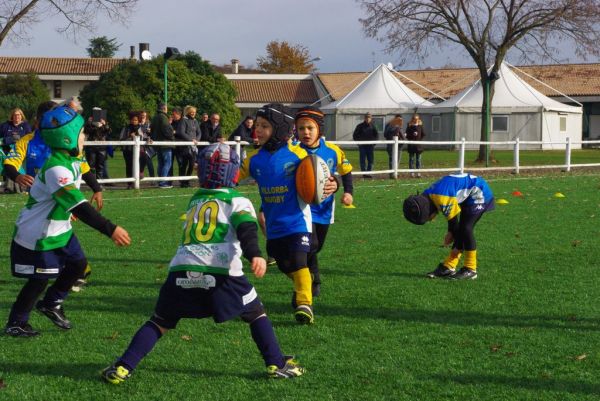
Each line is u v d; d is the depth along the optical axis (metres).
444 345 5.86
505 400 4.71
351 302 7.26
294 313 6.74
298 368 5.16
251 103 63.19
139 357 4.94
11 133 15.98
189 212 4.93
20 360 5.47
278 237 6.46
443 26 33.84
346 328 6.35
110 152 19.61
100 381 5.05
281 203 6.45
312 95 63.56
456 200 8.05
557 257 9.57
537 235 11.31
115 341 5.95
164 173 19.03
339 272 8.69
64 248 5.84
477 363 5.43
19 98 51.50
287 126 6.45
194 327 6.31
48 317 6.17
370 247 10.30
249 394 4.82
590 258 9.50
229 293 4.82
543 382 5.03
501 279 8.29
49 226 5.70
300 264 6.45
